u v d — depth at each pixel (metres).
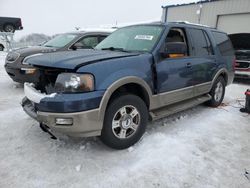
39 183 2.24
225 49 4.99
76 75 2.41
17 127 3.46
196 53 4.00
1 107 4.37
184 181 2.37
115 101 2.69
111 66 2.63
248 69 7.70
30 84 3.03
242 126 3.90
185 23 4.02
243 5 12.34
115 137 2.77
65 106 2.34
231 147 3.12
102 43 3.96
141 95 3.11
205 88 4.35
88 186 2.23
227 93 6.57
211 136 3.43
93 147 2.94
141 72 2.90
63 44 6.09
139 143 3.08
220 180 2.41
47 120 2.45
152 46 3.21
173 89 3.46
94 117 2.47
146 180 2.36
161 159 2.73
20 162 2.56
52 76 2.77
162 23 3.63
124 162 2.64
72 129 2.43
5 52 17.41
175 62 3.43
